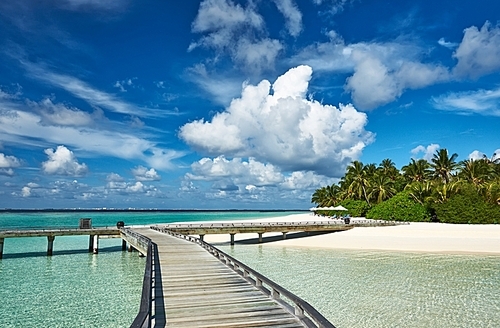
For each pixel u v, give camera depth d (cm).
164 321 941
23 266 2752
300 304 851
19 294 1873
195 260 1894
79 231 3500
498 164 6906
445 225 5162
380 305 1584
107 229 3659
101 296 1828
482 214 5428
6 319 1472
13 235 3216
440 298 1695
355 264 2669
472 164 6400
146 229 4216
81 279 2252
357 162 8038
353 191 8069
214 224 4984
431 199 6091
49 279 2255
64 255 3400
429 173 7344
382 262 2755
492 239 3856
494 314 1452
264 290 1238
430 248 3459
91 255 3403
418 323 1351
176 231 3903
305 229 4525
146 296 816
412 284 1989
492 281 2064
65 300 1752
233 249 3666
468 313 1466
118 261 3003
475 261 2783
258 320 947
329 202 10300
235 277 1484
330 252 3359
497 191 5600
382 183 7569
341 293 1795
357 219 6738
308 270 2427
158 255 2062
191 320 949
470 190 5691
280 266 2592
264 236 4953
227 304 1098
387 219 6325
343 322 1366
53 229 3672
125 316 1505
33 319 1472
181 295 1205
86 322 1433
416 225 5222
